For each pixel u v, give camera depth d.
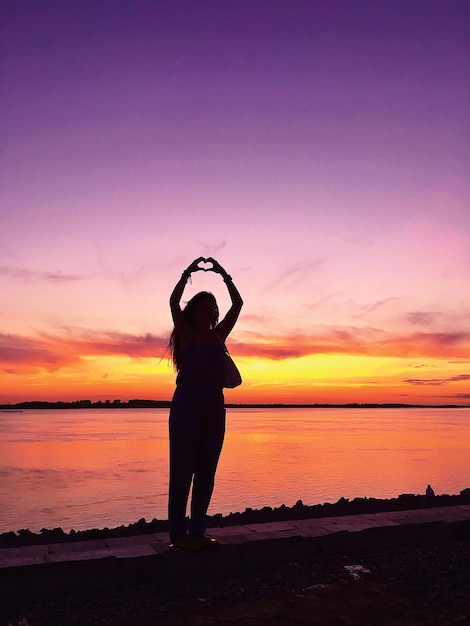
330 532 4.72
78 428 142.25
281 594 3.75
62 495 28.58
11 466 45.06
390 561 4.41
